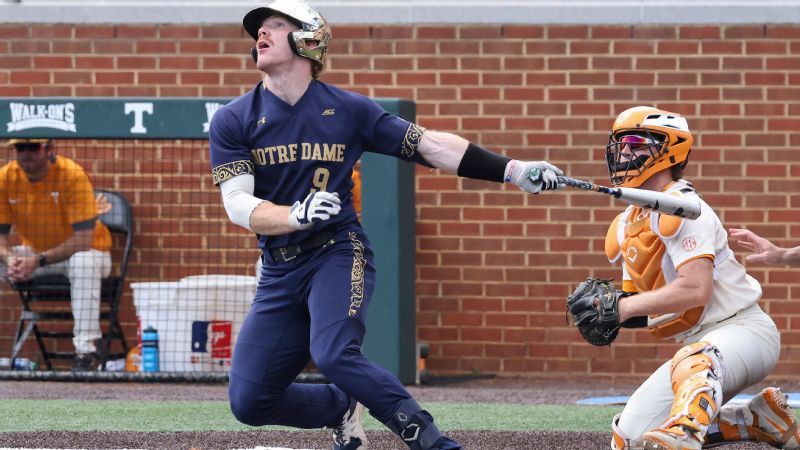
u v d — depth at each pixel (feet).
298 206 49.16
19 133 96.07
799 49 106.42
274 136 52.08
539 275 106.63
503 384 101.55
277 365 52.75
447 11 107.14
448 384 100.94
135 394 89.97
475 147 52.90
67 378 97.71
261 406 52.95
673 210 51.08
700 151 106.63
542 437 66.69
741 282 54.80
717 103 106.63
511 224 106.83
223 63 108.37
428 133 53.21
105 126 95.50
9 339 106.63
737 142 106.63
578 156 106.83
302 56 51.90
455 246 106.93
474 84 107.34
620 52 106.93
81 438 65.57
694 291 51.96
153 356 99.04
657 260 53.88
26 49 109.29
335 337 50.31
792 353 105.50
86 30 108.99
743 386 54.08
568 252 106.52
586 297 54.13
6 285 106.52
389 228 94.68
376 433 68.08
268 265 53.06
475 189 106.93
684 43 106.73
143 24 108.78
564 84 106.93
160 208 107.34
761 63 106.52
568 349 106.42
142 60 108.78
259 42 52.03
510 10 106.93
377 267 95.09
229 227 106.93
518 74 107.14
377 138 53.31
